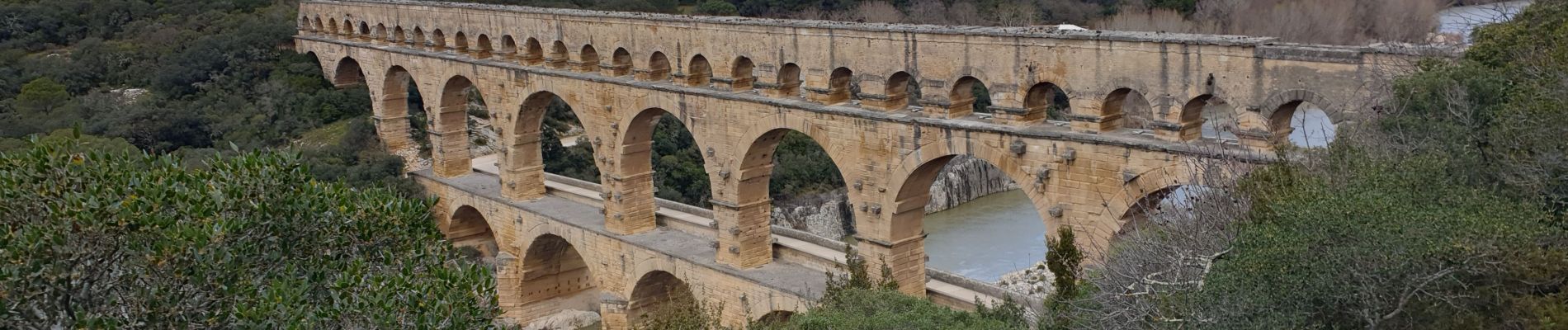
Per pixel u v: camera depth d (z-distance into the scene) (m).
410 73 84.69
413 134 95.62
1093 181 45.16
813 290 56.50
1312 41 97.25
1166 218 42.56
